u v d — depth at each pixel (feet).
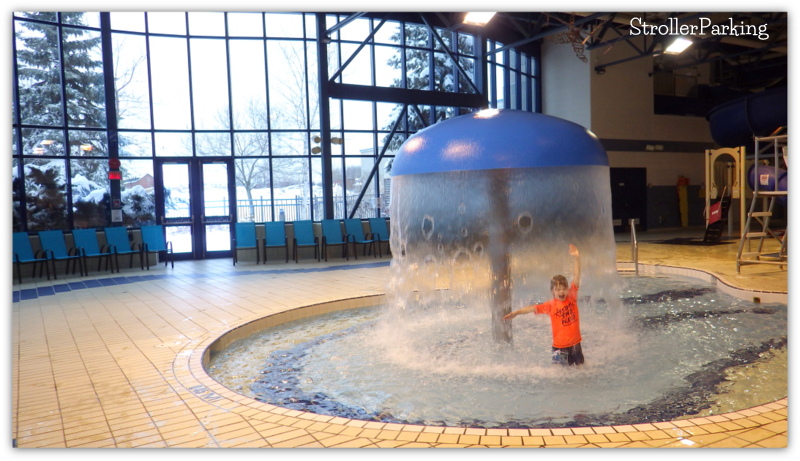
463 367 13.10
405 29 46.47
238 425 9.34
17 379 12.55
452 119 13.64
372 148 45.19
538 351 14.07
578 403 10.71
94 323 18.99
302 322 19.80
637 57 48.65
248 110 42.19
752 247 37.58
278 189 43.14
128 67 38.93
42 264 32.32
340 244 40.06
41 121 35.55
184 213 41.32
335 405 11.16
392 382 12.38
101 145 38.14
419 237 13.64
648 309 19.60
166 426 9.43
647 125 56.49
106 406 10.56
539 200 12.28
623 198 55.36
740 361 13.33
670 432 8.36
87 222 37.60
